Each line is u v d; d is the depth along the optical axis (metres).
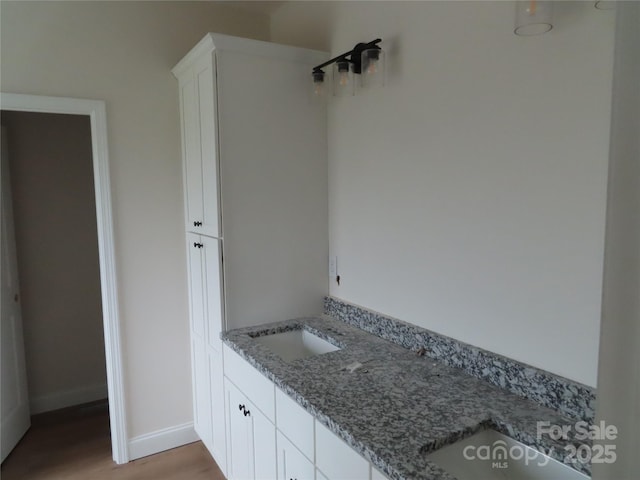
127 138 2.49
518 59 1.34
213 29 2.68
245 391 1.90
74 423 3.09
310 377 1.54
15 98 2.21
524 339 1.38
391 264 1.94
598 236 1.16
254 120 2.13
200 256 2.38
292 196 2.26
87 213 3.33
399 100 1.82
